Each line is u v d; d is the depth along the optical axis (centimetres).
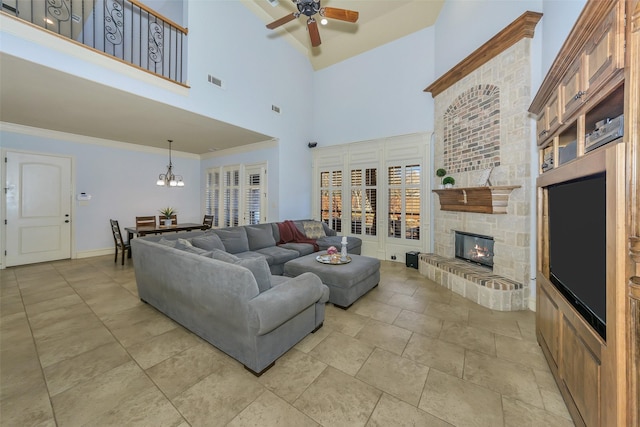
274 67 543
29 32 250
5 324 243
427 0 460
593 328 122
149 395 157
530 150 292
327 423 138
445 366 186
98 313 268
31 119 421
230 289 183
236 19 462
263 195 586
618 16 106
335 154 611
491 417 142
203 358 194
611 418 103
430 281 386
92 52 290
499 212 313
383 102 542
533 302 286
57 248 496
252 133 511
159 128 476
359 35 555
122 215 584
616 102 136
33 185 468
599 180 120
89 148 536
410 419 141
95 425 136
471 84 370
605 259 113
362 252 569
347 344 215
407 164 506
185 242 286
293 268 322
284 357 197
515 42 303
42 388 161
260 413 144
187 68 386
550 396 157
